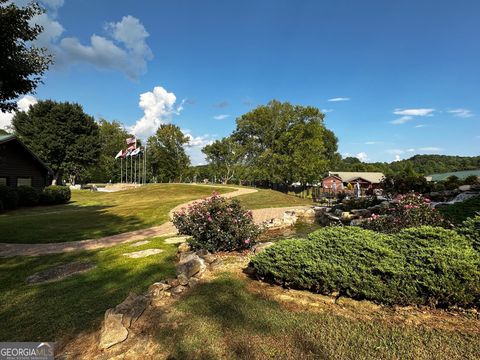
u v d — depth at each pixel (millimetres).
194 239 5887
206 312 3254
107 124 57625
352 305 3273
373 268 3316
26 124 32375
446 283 2971
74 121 33750
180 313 3248
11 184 19172
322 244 3887
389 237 3895
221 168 54312
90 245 7898
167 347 2662
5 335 3246
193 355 2539
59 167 33656
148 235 9250
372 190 25016
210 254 5258
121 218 12414
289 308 3314
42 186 21562
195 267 4398
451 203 8664
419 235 3730
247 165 48594
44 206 18469
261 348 2598
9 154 19047
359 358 2418
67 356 2758
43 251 7211
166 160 55500
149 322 3098
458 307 3059
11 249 7445
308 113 41000
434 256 3162
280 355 2496
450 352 2436
